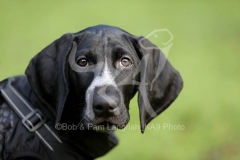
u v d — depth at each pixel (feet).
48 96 23.73
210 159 39.70
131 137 40.55
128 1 88.74
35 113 23.38
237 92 50.83
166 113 44.70
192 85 52.39
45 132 23.17
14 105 23.47
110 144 24.56
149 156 39.40
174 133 42.55
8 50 61.82
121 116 22.75
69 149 23.31
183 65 58.08
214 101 48.34
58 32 70.95
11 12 79.15
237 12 81.51
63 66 23.44
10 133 22.98
